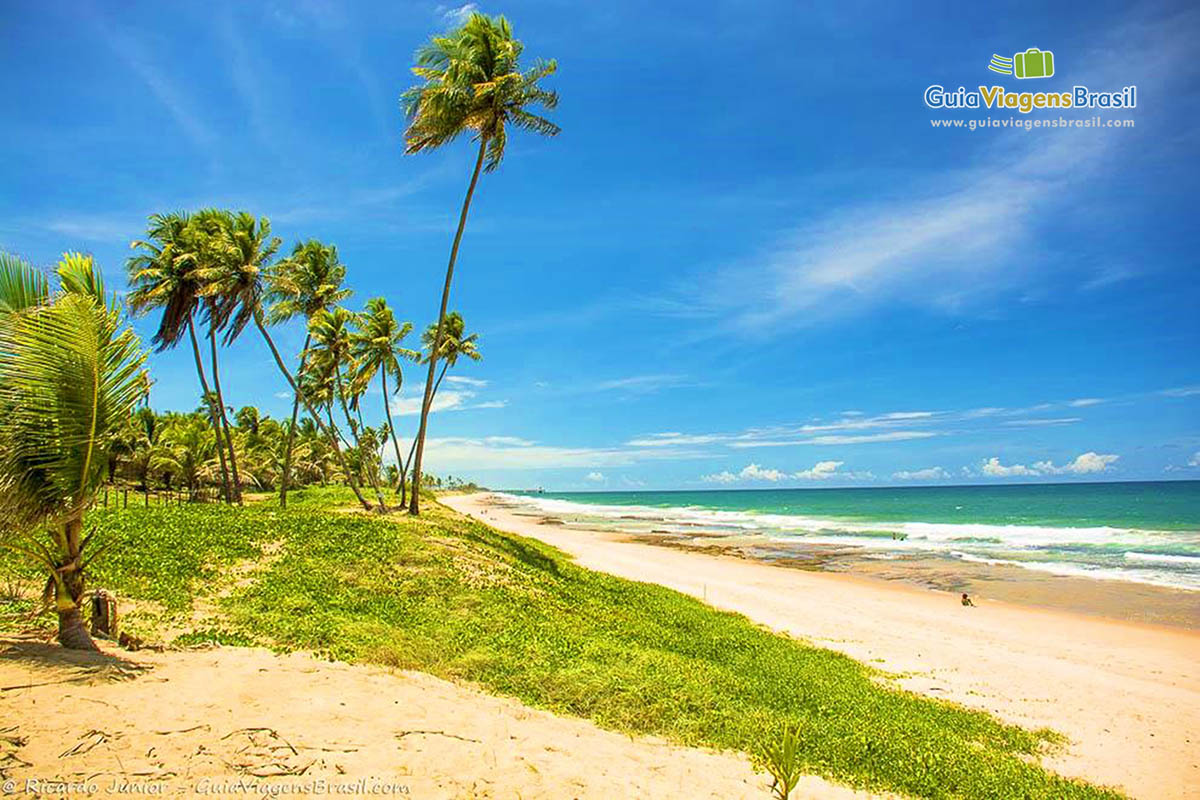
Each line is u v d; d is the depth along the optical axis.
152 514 22.08
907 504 128.25
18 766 5.35
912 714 12.98
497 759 7.25
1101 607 27.31
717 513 109.81
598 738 9.00
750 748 9.82
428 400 31.20
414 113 28.48
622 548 49.91
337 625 12.16
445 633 13.01
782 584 33.06
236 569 15.90
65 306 7.67
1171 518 70.38
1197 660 19.58
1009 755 11.55
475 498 173.62
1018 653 20.00
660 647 15.38
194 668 8.56
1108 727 13.72
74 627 8.40
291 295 35.97
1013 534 57.62
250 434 76.88
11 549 8.06
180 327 35.97
